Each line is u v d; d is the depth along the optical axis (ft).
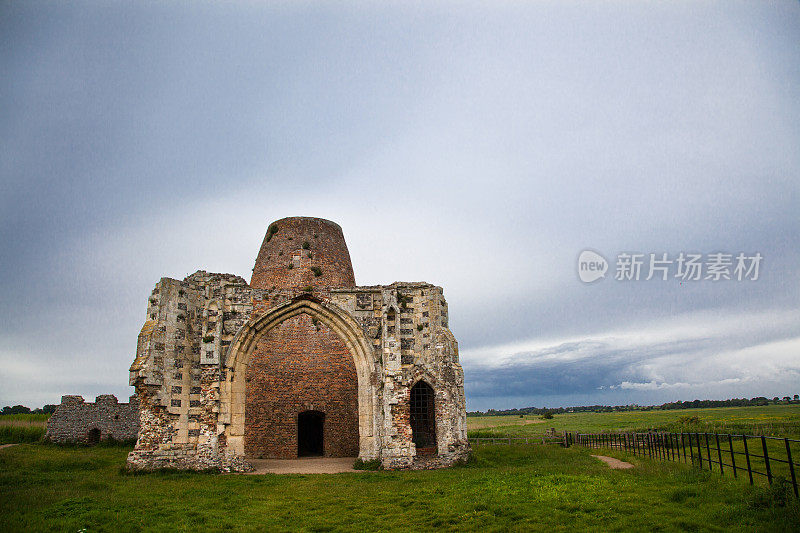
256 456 119.34
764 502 46.44
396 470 86.84
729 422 198.49
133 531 49.34
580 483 61.87
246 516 54.39
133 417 152.46
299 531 48.91
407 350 94.68
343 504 59.00
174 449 86.53
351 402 124.16
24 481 77.20
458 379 98.53
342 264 142.72
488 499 56.70
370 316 96.68
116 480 76.59
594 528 44.78
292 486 70.85
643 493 56.13
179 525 50.83
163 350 88.58
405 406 91.50
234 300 94.02
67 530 48.73
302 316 129.70
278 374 125.29
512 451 112.68
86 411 149.28
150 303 92.43
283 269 135.54
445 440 91.71
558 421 382.01
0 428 159.53
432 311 96.89
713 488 55.16
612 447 122.01
